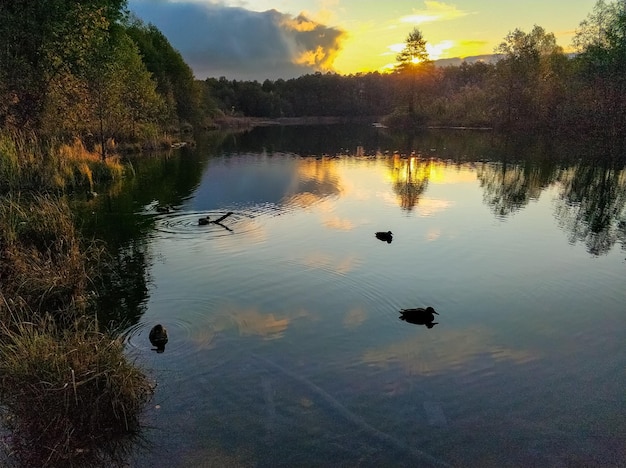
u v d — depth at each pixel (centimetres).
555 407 500
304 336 636
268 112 9738
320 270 888
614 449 439
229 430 454
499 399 512
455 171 2300
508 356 601
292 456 422
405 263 939
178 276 849
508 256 999
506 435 455
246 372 548
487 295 791
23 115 1794
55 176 1541
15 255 761
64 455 419
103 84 2136
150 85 3394
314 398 504
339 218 1327
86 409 461
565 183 1959
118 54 2478
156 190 1706
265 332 646
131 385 480
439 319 699
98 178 1816
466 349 614
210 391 512
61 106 1930
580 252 1037
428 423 470
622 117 3391
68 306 691
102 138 2138
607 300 780
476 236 1156
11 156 1466
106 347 517
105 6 2238
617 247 1080
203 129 5762
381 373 554
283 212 1392
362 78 11319
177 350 591
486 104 5928
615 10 3916
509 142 3866
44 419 452
